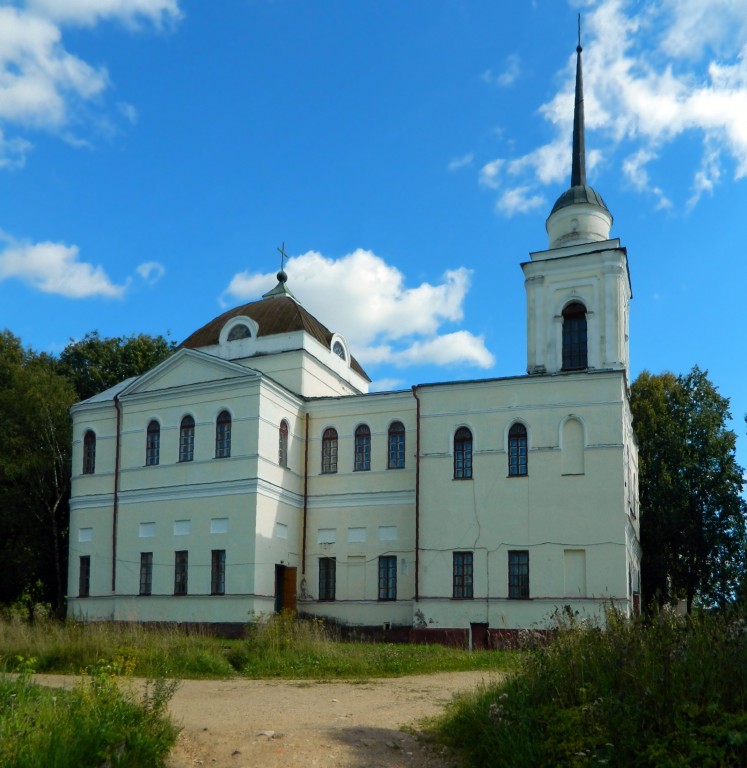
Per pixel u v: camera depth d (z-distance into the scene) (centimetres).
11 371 4684
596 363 3625
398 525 3762
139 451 3966
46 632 2545
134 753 1162
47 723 1136
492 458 3488
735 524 4722
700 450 4903
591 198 3962
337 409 3997
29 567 4391
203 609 3612
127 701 1306
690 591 4784
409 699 1756
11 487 4516
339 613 3775
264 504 3653
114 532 3941
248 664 2278
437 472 3562
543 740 1124
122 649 2247
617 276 3688
